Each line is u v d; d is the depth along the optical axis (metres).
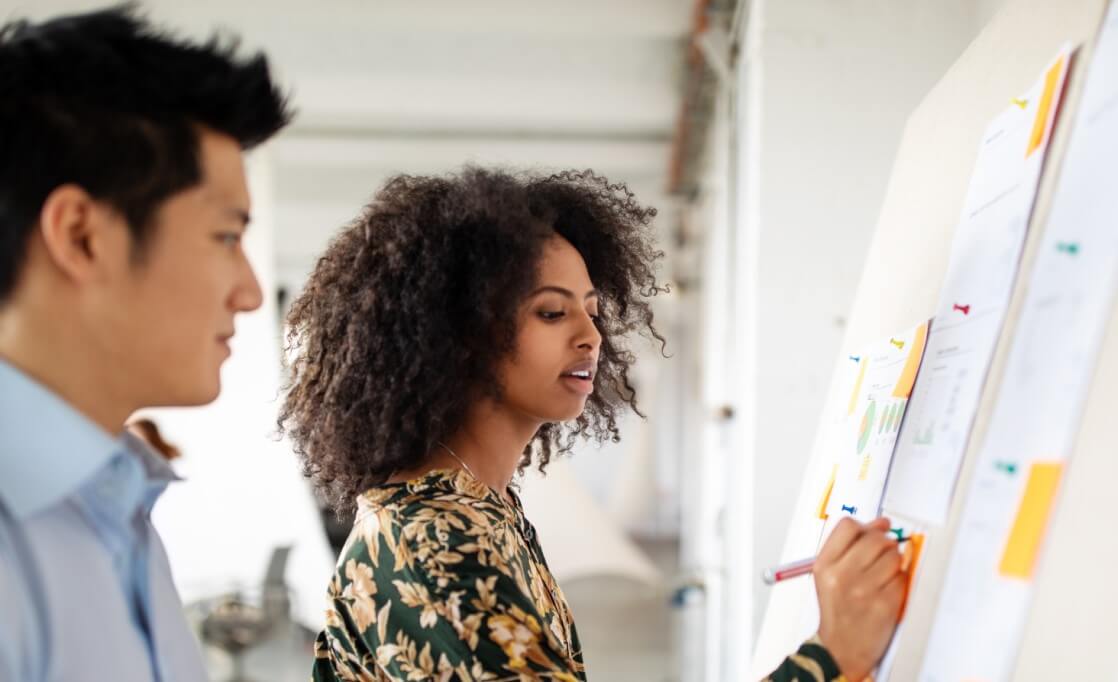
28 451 0.68
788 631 1.31
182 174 0.71
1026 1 1.01
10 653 0.64
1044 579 0.83
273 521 4.36
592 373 1.08
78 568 0.71
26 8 3.39
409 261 1.03
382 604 0.92
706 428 4.52
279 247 7.37
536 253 1.02
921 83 2.45
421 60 4.52
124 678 0.72
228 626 3.68
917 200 1.29
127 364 0.71
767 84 2.48
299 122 5.34
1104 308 0.66
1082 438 0.80
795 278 2.46
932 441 0.92
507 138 5.55
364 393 1.03
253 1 3.59
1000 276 0.86
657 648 4.59
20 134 0.66
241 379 4.41
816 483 1.43
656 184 6.33
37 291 0.68
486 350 1.02
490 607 0.87
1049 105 0.84
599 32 3.83
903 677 0.84
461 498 0.95
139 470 0.74
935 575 0.82
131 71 0.69
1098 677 0.74
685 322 6.71
